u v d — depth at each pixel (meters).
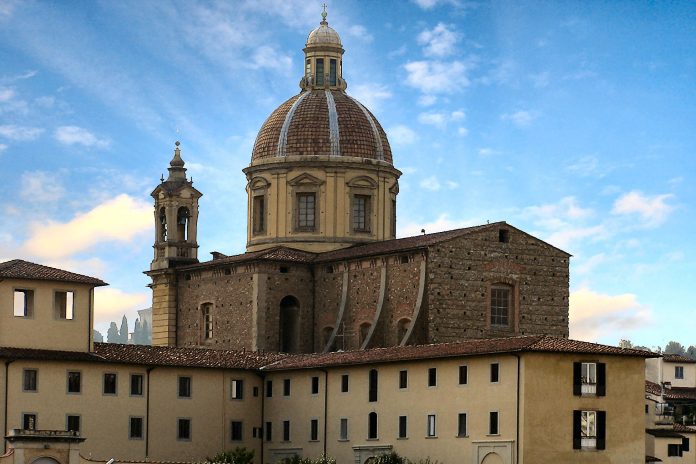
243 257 159.62
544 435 121.94
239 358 146.00
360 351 141.62
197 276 164.88
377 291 151.25
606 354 124.88
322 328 157.62
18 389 131.75
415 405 130.88
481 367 125.44
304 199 164.12
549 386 122.62
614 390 125.12
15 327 134.25
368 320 151.75
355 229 163.62
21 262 138.88
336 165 163.25
